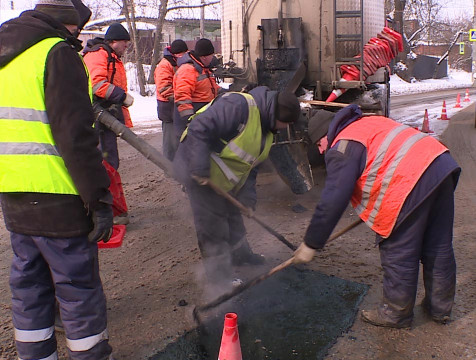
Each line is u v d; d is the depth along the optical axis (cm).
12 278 232
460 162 754
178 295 342
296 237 444
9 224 227
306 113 555
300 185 529
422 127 1060
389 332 293
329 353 274
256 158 334
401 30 2773
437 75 3403
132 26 1853
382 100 616
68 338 232
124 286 357
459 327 295
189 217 510
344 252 405
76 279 228
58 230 222
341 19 589
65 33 228
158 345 284
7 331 300
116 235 356
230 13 672
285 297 335
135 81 1947
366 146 267
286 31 597
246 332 296
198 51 564
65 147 212
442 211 281
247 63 649
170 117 628
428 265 294
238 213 374
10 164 216
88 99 222
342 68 591
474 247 411
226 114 311
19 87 213
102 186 222
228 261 358
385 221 272
